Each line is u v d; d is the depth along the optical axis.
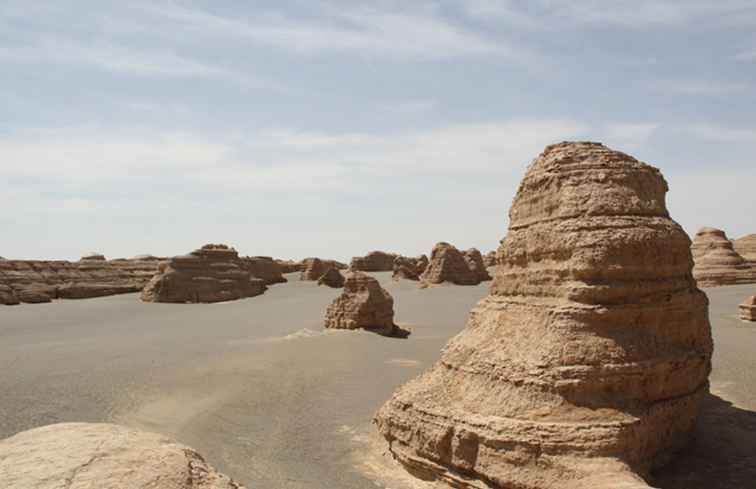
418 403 14.51
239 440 17.36
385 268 101.69
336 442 16.98
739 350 27.80
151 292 61.66
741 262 57.38
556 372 12.75
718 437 15.27
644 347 13.25
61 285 65.94
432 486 13.41
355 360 29.00
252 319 47.44
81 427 7.47
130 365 28.41
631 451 12.21
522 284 14.98
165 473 6.33
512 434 12.28
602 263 13.39
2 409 20.73
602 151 14.86
